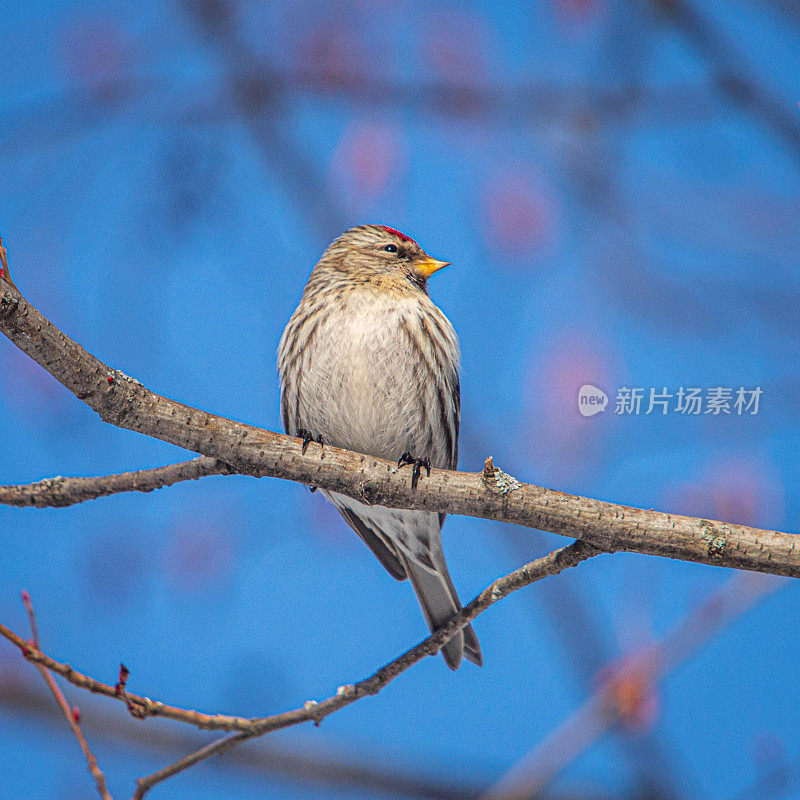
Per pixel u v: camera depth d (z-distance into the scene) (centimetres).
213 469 541
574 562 521
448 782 709
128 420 515
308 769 714
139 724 726
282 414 761
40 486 535
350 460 546
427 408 730
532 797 661
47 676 495
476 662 685
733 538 491
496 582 552
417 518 728
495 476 525
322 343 730
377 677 554
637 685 687
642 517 504
